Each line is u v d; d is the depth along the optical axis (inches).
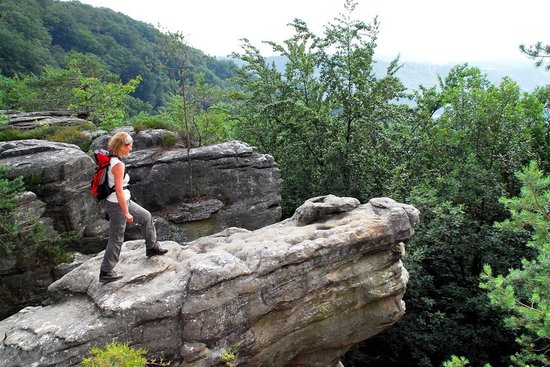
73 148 476.7
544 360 325.1
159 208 498.6
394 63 662.5
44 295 394.3
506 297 293.0
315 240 306.5
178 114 645.9
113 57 3260.3
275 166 551.2
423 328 553.6
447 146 671.8
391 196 604.1
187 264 282.5
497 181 618.8
